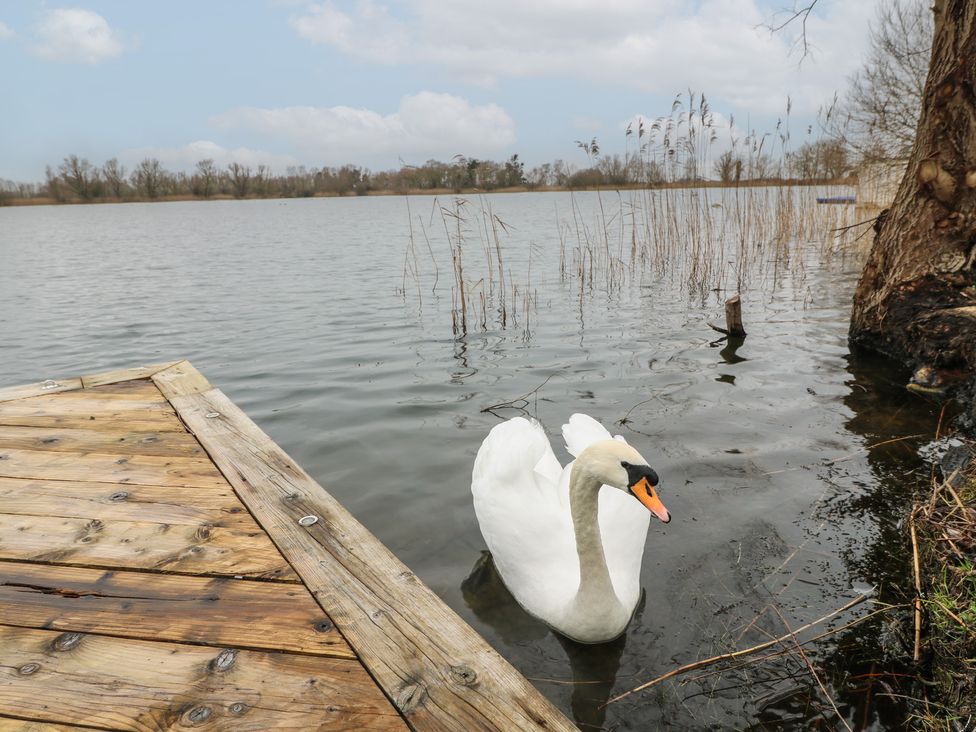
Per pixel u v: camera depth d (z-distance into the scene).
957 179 7.07
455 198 9.99
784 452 5.35
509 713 2.01
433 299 12.89
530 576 3.73
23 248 27.73
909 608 3.45
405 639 2.33
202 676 2.18
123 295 14.62
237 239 30.45
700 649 3.33
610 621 3.31
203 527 3.09
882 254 7.96
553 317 10.78
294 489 3.43
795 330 9.40
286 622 2.43
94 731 1.98
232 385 7.63
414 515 4.60
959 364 6.68
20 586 2.65
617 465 3.11
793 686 3.07
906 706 2.93
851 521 4.34
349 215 53.53
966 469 4.19
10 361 9.30
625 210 41.94
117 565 2.78
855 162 15.85
